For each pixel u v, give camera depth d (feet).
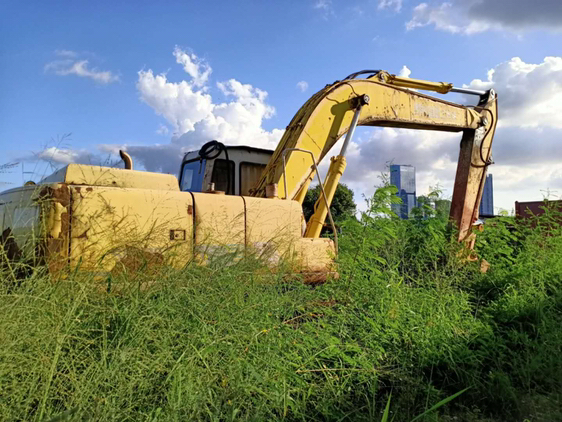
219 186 22.76
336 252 19.52
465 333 15.98
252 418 8.93
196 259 13.65
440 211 30.12
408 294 18.16
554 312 18.99
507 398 12.45
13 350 7.75
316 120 23.54
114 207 13.70
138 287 10.59
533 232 28.09
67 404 7.65
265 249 15.43
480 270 25.85
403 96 28.89
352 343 13.78
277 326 12.23
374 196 19.98
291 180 21.89
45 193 12.91
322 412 10.59
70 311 8.87
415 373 13.29
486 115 33.96
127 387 8.35
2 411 7.29
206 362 9.55
